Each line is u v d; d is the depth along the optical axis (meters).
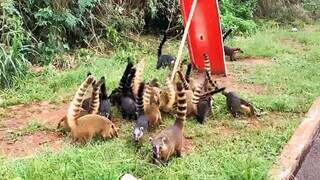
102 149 4.49
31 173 3.99
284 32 10.77
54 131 5.10
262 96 6.18
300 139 4.91
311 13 13.64
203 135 4.99
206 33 7.24
